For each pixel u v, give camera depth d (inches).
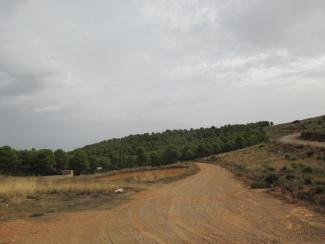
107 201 745.0
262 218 453.4
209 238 348.8
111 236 376.5
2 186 860.6
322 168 1119.0
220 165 2496.3
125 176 1993.1
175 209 576.1
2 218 511.2
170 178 1556.3
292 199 616.4
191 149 3914.9
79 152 3472.0
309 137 2763.3
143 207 627.2
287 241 321.7
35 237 381.7
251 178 1219.2
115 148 5423.2
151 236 367.9
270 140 3376.0
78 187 981.8
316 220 419.8
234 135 4670.3
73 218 517.3
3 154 2984.7
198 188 992.9
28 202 703.1
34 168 3181.6
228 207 574.9
